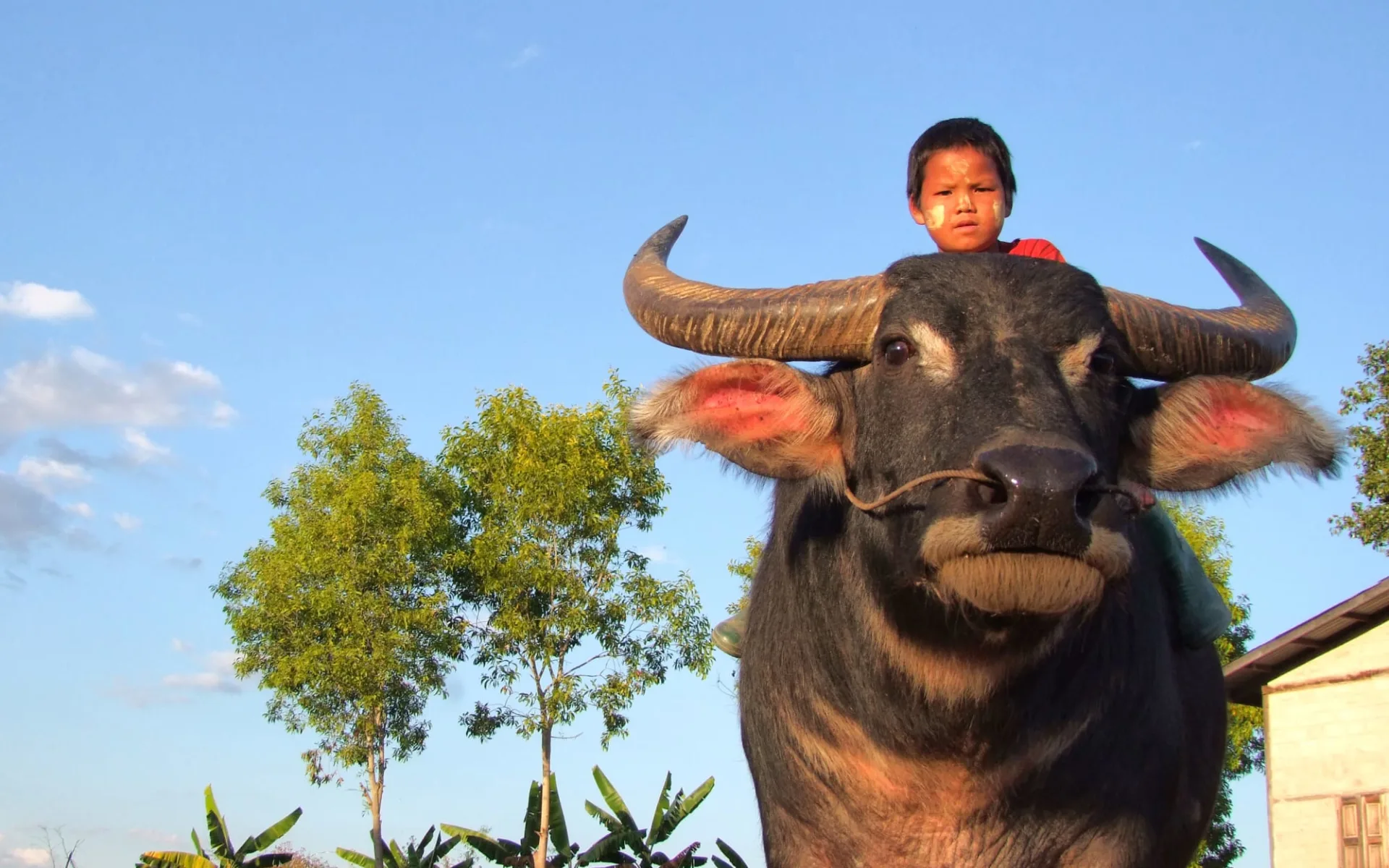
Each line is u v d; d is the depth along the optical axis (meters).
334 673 22.28
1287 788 15.93
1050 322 3.57
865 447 3.77
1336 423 3.74
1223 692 5.00
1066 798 3.92
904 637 3.72
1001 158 4.86
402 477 23.64
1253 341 4.02
